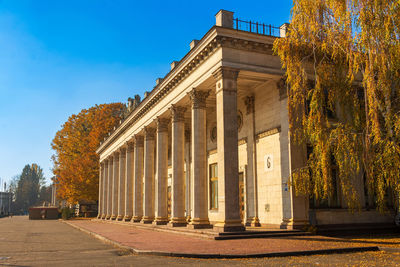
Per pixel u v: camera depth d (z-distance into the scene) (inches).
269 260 591.8
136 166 1800.0
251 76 1057.5
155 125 1627.7
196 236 958.4
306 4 887.7
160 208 1411.2
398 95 792.3
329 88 886.4
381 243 775.1
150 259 634.8
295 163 995.3
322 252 661.9
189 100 1259.2
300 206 986.7
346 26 819.4
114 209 2274.9
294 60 901.2
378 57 768.3
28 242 1059.9
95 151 3139.8
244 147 1235.2
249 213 1173.1
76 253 764.6
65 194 3085.6
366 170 800.9
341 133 818.2
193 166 1115.9
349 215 1056.2
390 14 751.7
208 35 1019.3
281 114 1056.2
